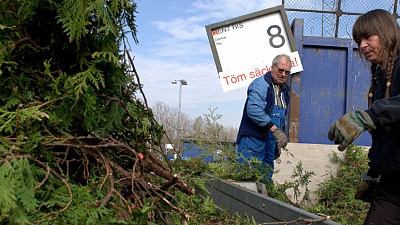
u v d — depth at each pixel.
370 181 2.29
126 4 2.12
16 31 1.91
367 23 2.04
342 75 6.93
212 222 2.96
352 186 5.15
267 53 6.65
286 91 5.09
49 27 2.08
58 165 1.78
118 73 2.12
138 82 2.48
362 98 6.87
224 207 3.54
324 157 5.99
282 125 5.07
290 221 2.30
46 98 1.88
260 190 3.96
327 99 6.88
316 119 6.84
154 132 2.65
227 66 6.63
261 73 6.62
